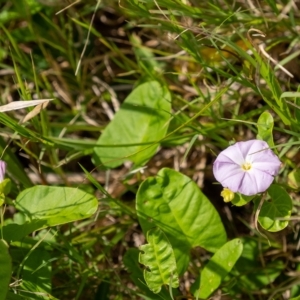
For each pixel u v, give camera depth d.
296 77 0.37
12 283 0.31
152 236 0.30
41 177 0.38
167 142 0.35
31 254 0.31
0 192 0.30
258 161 0.29
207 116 0.38
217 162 0.29
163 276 0.30
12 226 0.30
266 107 0.35
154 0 0.33
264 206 0.29
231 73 0.37
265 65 0.32
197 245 0.31
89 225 0.37
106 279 0.34
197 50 0.34
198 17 0.35
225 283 0.33
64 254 0.33
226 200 0.29
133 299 0.34
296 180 0.32
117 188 0.38
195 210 0.31
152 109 0.35
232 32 0.36
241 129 0.37
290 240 0.35
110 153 0.35
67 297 0.35
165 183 0.31
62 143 0.35
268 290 0.33
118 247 0.38
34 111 0.32
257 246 0.35
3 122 0.32
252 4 0.36
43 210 0.31
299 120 0.31
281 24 0.36
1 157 0.34
